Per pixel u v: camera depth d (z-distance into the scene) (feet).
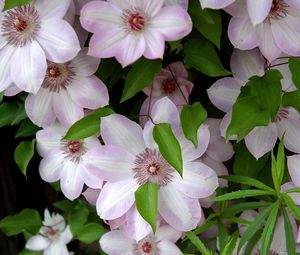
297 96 2.77
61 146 3.17
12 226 3.62
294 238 2.88
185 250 3.20
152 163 2.89
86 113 3.04
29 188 4.05
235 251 3.08
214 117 3.13
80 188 3.14
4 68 2.84
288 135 2.95
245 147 3.04
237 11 2.76
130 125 2.85
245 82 2.93
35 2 2.77
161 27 2.70
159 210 2.90
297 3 2.69
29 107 2.99
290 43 2.81
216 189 2.99
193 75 3.12
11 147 3.84
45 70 2.77
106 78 3.01
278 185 2.80
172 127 2.82
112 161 2.87
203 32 2.77
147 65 2.82
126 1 2.72
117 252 3.16
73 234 3.52
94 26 2.72
